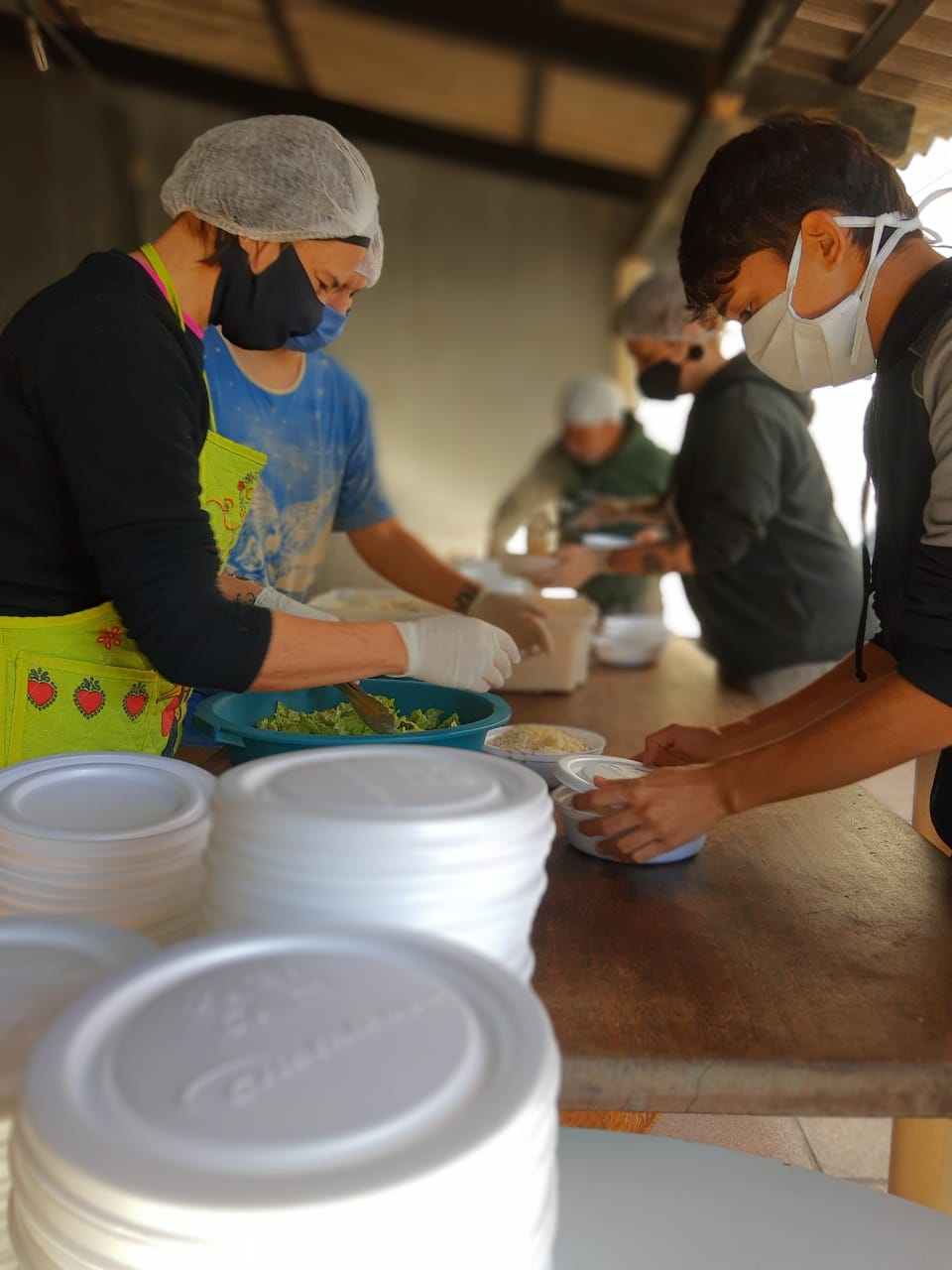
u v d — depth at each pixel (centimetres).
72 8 349
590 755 161
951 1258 103
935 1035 96
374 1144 59
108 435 121
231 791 85
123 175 538
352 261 143
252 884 81
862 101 213
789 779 120
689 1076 91
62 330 124
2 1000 80
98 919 96
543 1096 64
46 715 150
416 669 142
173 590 121
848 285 129
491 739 174
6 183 372
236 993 71
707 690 255
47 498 138
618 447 482
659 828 125
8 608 146
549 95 536
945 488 117
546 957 109
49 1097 62
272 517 224
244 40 491
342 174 135
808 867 135
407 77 561
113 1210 56
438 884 79
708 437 288
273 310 143
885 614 148
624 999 101
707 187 132
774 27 233
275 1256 55
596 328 773
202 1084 63
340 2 443
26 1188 62
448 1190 57
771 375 144
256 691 130
